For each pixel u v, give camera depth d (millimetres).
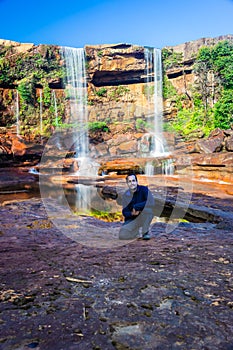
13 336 1530
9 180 14961
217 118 25375
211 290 2135
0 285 2221
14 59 26234
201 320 1702
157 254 3082
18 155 21656
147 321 1688
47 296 2029
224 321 1692
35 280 2324
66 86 28438
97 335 1540
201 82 28172
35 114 27422
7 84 26469
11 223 4941
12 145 22234
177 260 2863
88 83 29297
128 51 28562
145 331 1582
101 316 1747
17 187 12836
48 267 2646
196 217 6121
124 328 1611
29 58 26797
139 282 2279
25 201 7574
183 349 1423
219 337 1527
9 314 1770
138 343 1472
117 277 2391
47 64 27500
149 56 29328
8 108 26406
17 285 2225
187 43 29672
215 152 16750
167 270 2561
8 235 4062
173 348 1431
